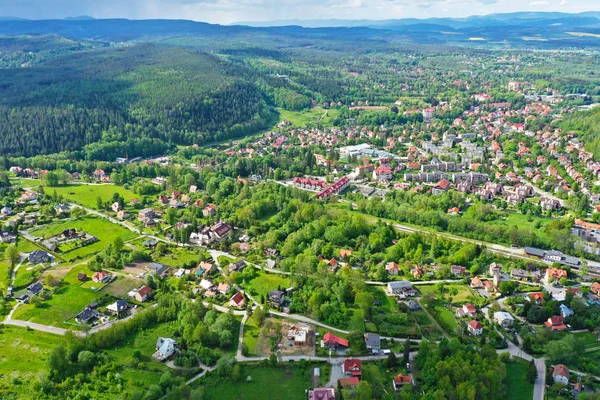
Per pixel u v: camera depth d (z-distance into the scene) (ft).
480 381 621.31
